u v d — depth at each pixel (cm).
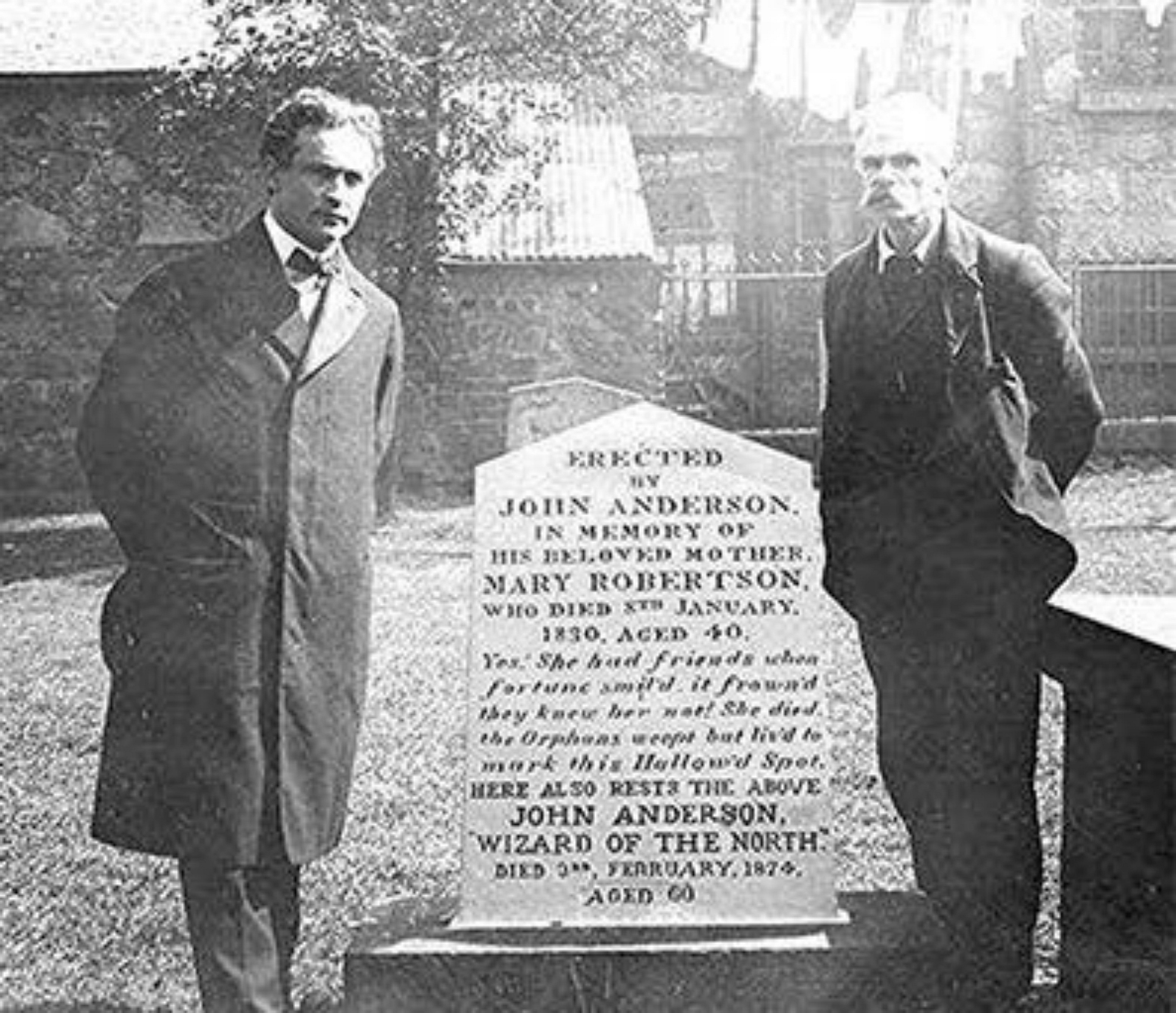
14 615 713
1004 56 1262
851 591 372
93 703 596
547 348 1148
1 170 1080
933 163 356
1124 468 1173
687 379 1338
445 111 935
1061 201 1337
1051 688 588
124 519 338
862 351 361
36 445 1077
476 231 1055
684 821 363
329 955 392
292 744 336
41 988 378
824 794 364
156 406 335
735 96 1364
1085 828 371
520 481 374
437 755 540
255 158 970
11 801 500
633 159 1265
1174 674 329
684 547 372
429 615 696
